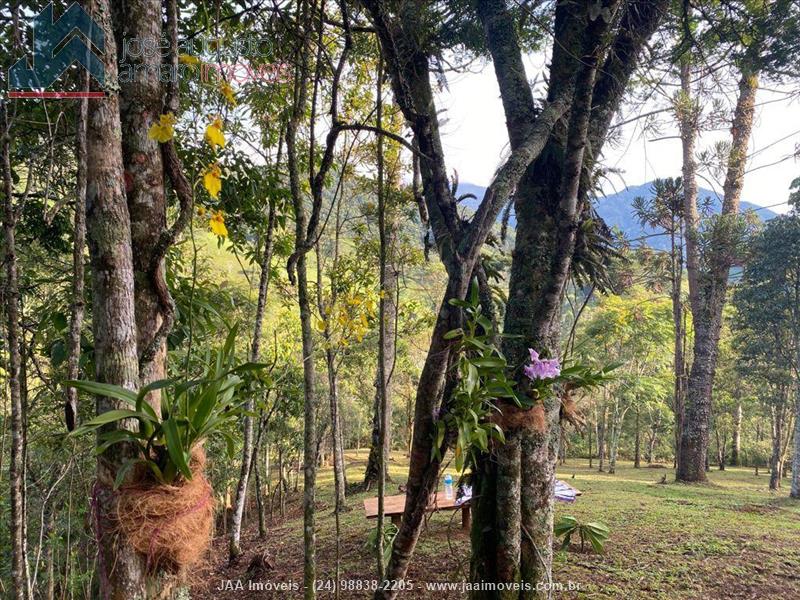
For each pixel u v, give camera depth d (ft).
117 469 4.44
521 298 9.83
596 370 9.63
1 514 14.44
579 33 9.05
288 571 15.92
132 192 4.88
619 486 31.14
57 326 7.42
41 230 10.94
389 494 28.25
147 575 4.47
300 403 26.17
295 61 7.68
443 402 7.52
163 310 5.03
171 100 5.03
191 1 8.89
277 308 29.68
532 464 9.18
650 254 40.75
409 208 16.99
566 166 8.06
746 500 25.96
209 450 19.74
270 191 11.79
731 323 48.14
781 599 11.73
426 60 9.23
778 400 46.62
